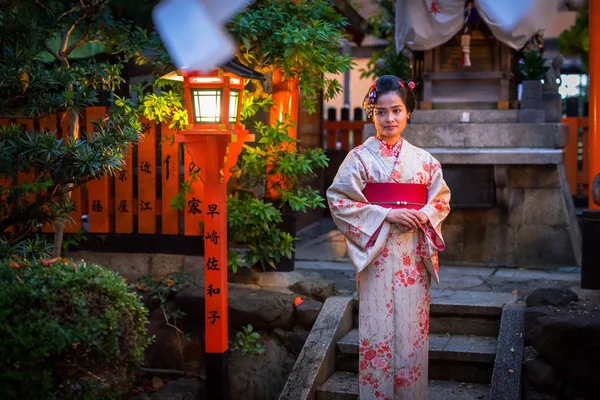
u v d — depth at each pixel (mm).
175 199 5520
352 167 3844
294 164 5270
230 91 4262
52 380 3318
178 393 4742
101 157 4316
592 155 5438
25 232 4770
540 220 6559
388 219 3727
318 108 8734
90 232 5770
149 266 5703
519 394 4117
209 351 4473
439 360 4684
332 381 4656
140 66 7137
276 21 5113
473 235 6676
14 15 4672
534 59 7027
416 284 3834
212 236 4398
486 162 6180
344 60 5203
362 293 3881
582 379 4141
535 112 6656
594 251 5242
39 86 4551
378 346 3828
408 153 3846
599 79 5477
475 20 6598
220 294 4434
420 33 6641
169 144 5539
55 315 3287
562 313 4414
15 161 4242
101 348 3342
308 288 5367
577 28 9602
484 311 4977
